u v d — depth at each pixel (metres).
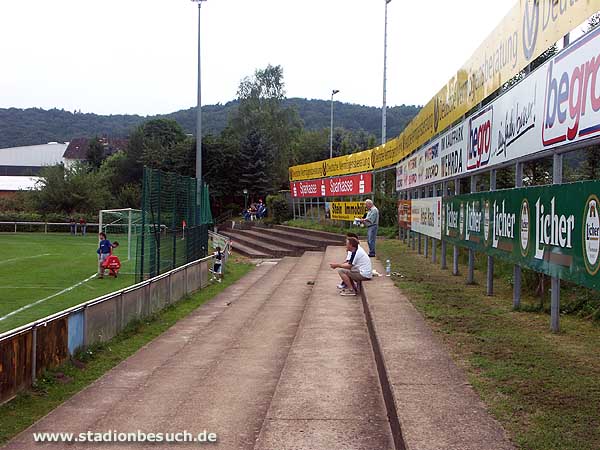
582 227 5.72
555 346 6.50
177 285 14.63
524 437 3.92
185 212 17.16
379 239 25.52
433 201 14.98
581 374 5.39
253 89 66.56
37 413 6.25
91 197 53.09
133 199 57.78
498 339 6.88
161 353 9.29
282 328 10.72
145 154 66.81
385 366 5.80
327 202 36.00
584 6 5.83
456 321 8.01
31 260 26.95
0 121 167.88
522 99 7.82
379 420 5.19
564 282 9.27
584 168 11.20
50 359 7.53
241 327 11.55
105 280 19.97
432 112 15.11
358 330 9.24
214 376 7.38
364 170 29.38
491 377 5.36
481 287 11.35
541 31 7.07
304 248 28.91
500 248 8.75
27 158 111.62
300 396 5.89
